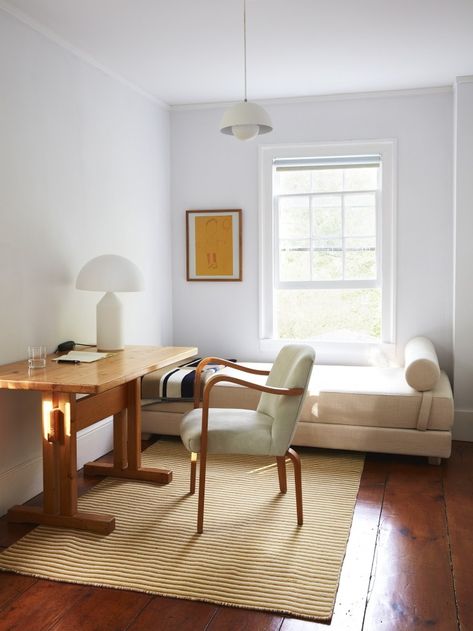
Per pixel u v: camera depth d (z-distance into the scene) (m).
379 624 2.08
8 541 2.70
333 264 4.82
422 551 2.60
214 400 4.01
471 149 4.16
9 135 3.08
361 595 2.27
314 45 3.59
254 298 4.89
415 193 4.54
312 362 2.84
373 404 3.72
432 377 3.66
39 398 3.34
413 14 3.17
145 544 2.66
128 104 4.29
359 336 4.85
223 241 4.90
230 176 4.87
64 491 2.82
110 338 3.53
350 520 2.91
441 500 3.16
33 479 3.26
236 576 2.39
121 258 3.48
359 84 4.36
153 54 3.73
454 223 4.29
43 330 3.40
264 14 3.15
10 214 3.11
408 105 4.51
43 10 3.09
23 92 3.18
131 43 3.55
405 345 4.63
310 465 3.71
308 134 4.70
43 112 3.35
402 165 4.55
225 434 2.79
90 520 2.78
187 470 3.61
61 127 3.52
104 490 3.29
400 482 3.43
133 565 2.47
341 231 4.78
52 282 3.47
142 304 4.54
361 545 2.66
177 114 4.95
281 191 4.88
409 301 4.60
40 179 3.34
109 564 2.48
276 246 4.89
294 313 4.96
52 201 3.45
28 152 3.23
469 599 2.23
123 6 3.04
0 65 3.00
